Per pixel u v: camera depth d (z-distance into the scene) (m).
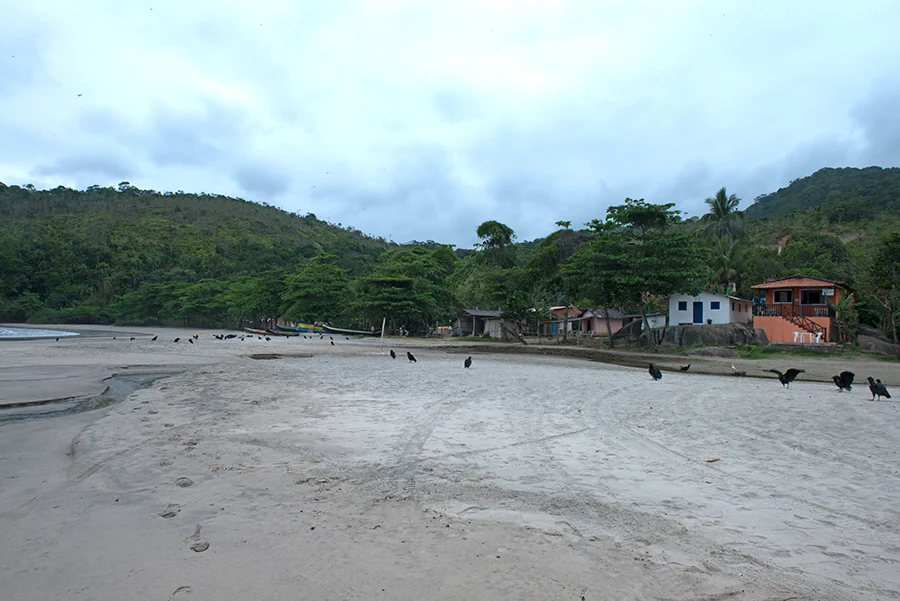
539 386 16.25
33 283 83.94
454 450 8.19
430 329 56.06
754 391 16.00
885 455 8.23
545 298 51.78
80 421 10.05
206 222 133.88
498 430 9.70
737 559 4.54
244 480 6.50
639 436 9.47
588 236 57.38
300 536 4.85
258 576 4.09
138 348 30.11
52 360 21.59
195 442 8.42
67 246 90.12
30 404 11.87
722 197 51.56
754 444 8.92
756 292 44.78
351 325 58.56
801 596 3.92
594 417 11.22
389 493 6.10
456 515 5.45
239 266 96.25
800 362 26.84
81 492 6.05
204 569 4.20
